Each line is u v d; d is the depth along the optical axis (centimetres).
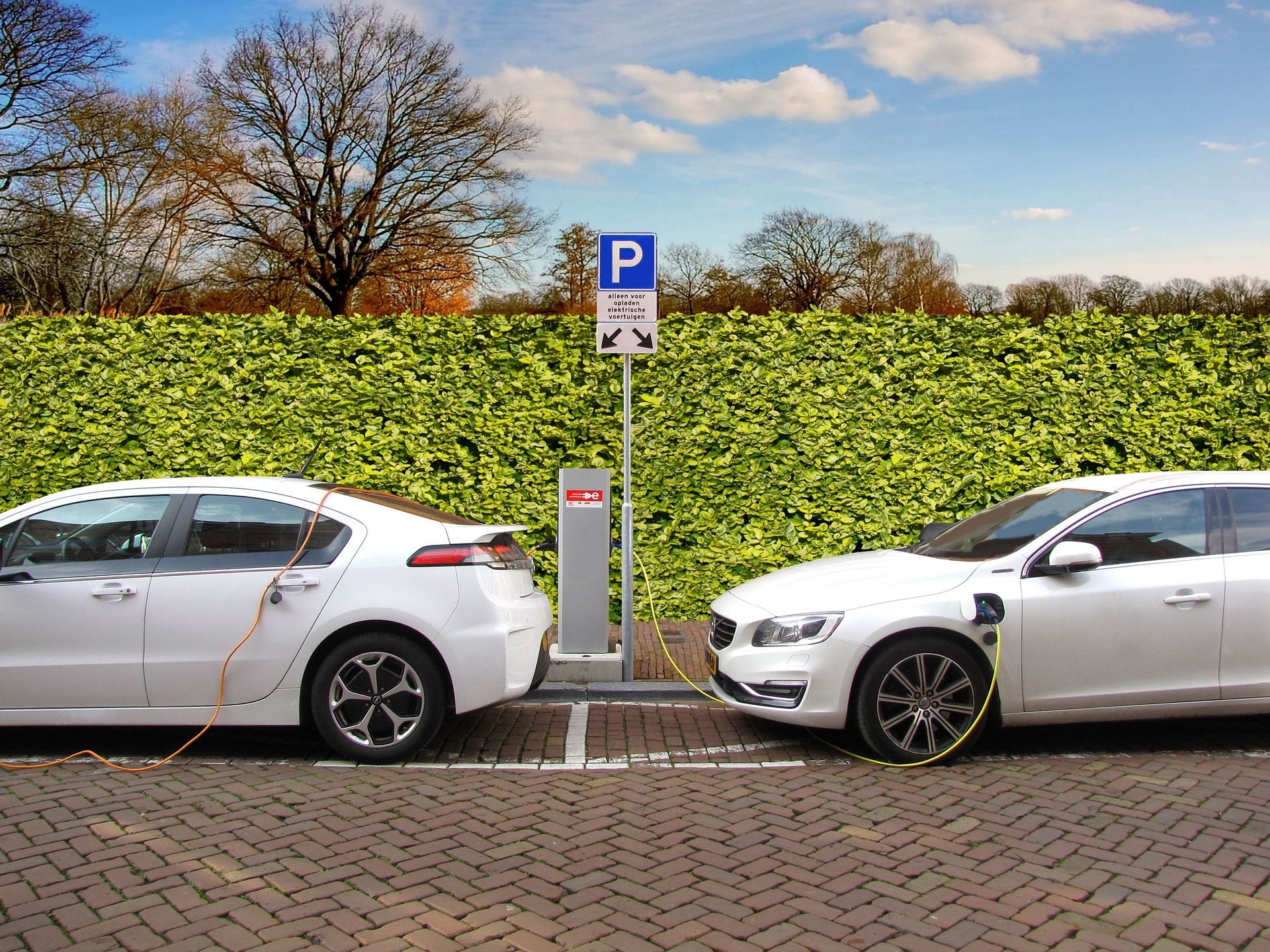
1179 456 959
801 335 945
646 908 367
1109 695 556
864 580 579
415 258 3706
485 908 367
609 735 621
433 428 935
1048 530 586
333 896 376
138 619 550
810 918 359
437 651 551
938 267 5222
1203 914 361
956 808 477
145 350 938
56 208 3141
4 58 2931
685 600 948
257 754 575
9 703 550
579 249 4562
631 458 938
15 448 934
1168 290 4597
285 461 933
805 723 556
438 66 3741
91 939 340
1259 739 605
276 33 3616
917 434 952
